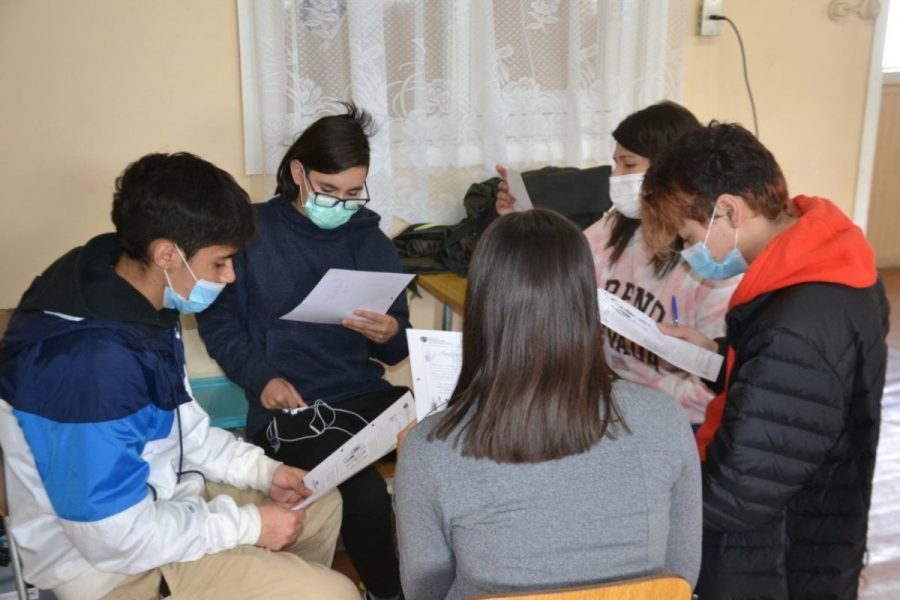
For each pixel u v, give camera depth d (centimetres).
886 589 232
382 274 194
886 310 135
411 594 112
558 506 100
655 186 145
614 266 206
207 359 263
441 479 101
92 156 246
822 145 331
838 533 133
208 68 248
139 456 139
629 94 281
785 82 319
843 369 124
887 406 346
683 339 176
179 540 142
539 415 97
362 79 246
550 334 97
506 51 268
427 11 257
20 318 138
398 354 223
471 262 103
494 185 260
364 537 199
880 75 327
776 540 137
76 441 130
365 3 240
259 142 254
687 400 185
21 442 137
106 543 133
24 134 238
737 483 127
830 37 318
